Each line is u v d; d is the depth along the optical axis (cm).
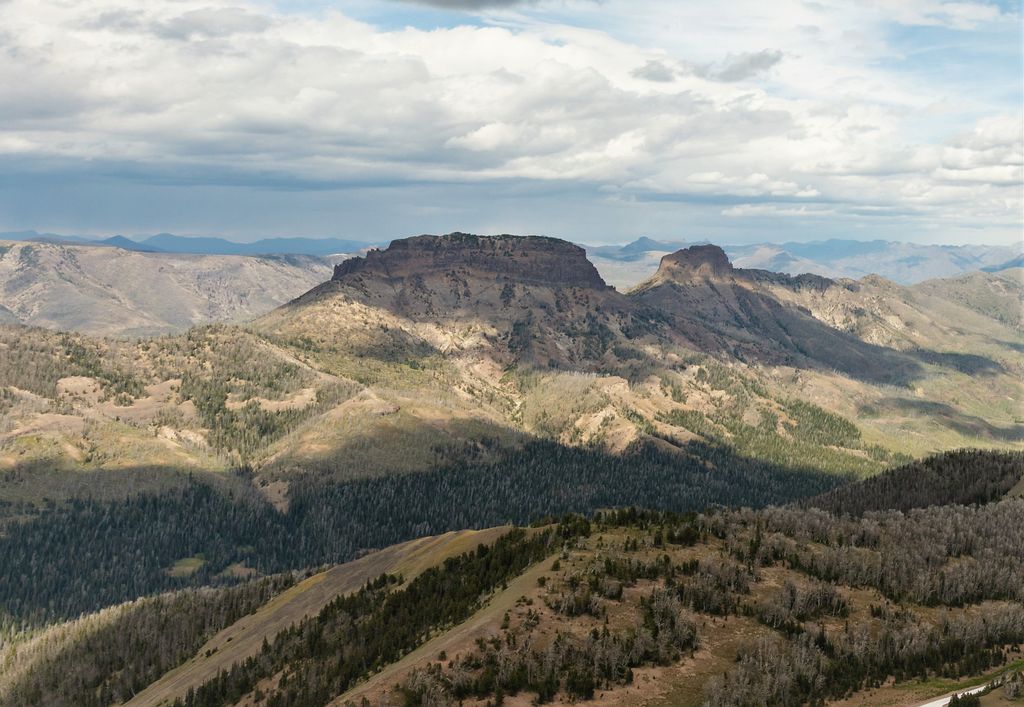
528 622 15925
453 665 14762
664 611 16388
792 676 14600
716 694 13588
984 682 14650
